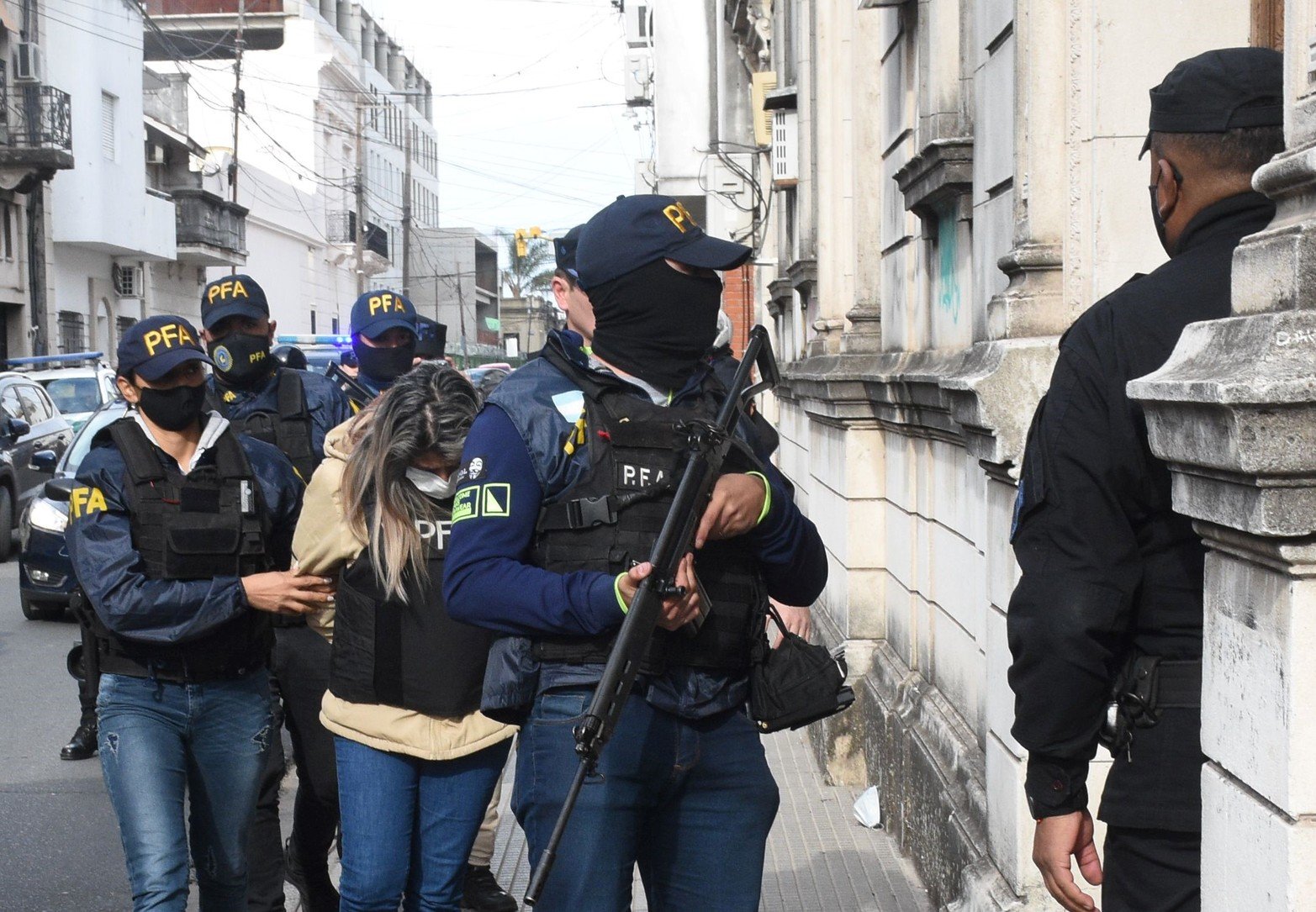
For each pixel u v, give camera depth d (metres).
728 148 14.70
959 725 4.84
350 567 3.57
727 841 2.62
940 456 5.24
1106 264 3.66
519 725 2.66
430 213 90.00
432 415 3.47
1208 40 3.64
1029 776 2.35
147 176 38.91
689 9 16.08
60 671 9.08
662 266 2.60
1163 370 2.09
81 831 5.91
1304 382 1.79
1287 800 1.90
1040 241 3.84
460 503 2.57
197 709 3.62
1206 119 2.26
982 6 4.59
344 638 3.57
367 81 69.12
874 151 6.81
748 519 2.54
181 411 3.63
